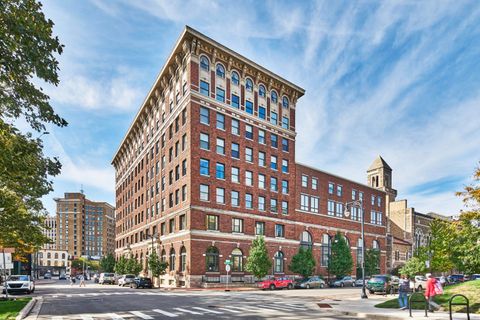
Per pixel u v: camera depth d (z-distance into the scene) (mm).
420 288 33406
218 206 46000
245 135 51031
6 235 27047
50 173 13445
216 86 48438
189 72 45875
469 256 21906
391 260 75875
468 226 21984
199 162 45031
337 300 25703
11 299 25328
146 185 63312
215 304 22531
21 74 10398
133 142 75875
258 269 43750
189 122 45000
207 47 47531
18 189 19609
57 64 10422
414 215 87875
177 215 47125
